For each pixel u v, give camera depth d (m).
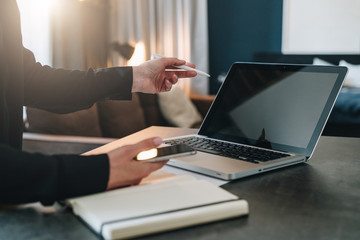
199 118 3.74
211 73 5.24
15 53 0.87
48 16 3.23
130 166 0.65
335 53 4.88
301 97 1.00
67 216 0.59
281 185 0.74
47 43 3.24
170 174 0.76
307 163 0.90
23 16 3.12
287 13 4.95
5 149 0.58
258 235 0.52
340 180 0.77
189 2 4.69
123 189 0.64
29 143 1.94
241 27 5.11
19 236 0.52
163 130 1.29
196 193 0.61
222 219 0.57
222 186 0.73
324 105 0.95
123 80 0.96
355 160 0.93
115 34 4.37
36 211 0.61
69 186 0.60
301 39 4.96
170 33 4.70
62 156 0.62
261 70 1.10
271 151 0.95
